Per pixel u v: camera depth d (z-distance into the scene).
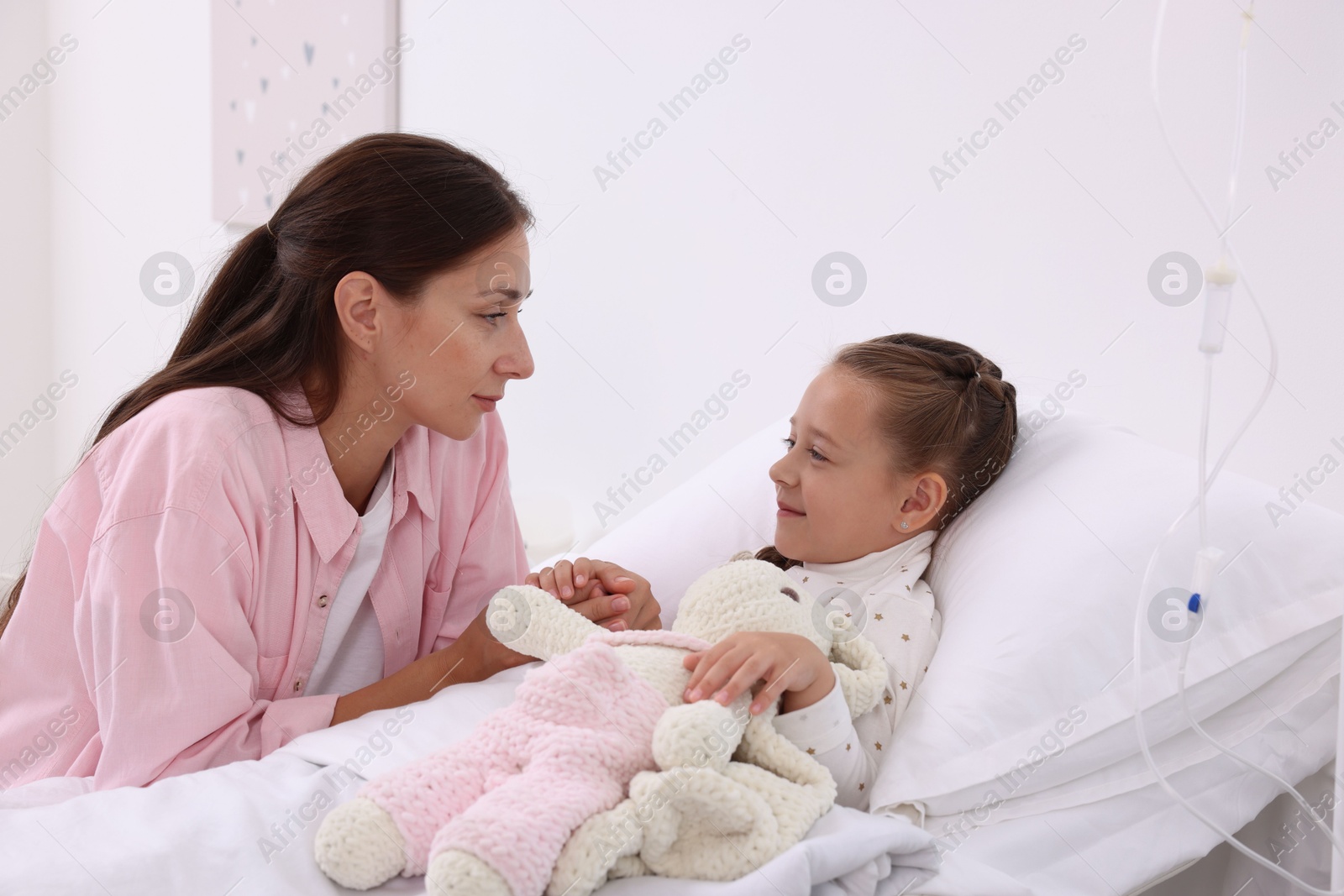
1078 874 0.90
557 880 0.72
